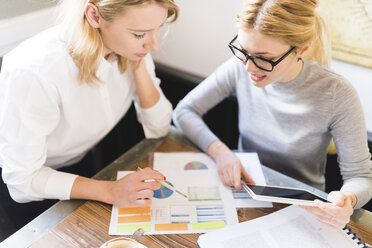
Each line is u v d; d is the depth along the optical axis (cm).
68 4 94
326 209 89
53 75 98
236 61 125
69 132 114
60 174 102
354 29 131
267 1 90
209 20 160
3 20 138
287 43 92
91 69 100
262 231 90
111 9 85
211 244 86
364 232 91
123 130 179
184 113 133
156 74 183
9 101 95
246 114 132
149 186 96
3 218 127
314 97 111
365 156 111
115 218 93
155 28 90
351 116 109
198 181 105
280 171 134
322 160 129
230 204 98
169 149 119
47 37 102
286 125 121
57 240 87
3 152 97
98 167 172
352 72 142
